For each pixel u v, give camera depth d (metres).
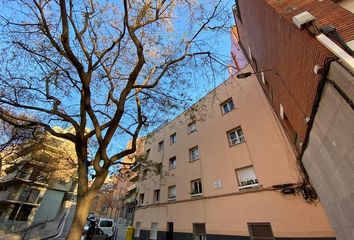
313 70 3.89
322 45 3.50
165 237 14.91
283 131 9.90
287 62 5.36
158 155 20.78
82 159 6.87
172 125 19.38
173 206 15.47
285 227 8.30
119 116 7.19
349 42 3.21
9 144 12.70
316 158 5.35
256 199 9.82
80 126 6.98
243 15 10.30
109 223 21.45
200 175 14.05
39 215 28.56
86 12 8.02
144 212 19.16
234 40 17.09
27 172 25.91
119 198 43.19
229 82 14.78
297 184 8.41
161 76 8.28
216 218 11.55
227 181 11.83
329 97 3.60
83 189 6.29
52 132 7.41
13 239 17.19
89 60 7.37
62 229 25.83
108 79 8.72
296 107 5.80
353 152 3.22
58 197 31.30
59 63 8.03
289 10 4.73
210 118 15.32
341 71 3.02
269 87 9.21
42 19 6.90
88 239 16.27
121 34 7.87
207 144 14.57
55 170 20.16
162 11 8.26
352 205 3.83
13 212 26.14
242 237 9.78
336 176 4.27
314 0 4.32
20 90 7.48
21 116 9.64
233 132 13.14
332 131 3.82
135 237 18.91
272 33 5.96
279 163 9.54
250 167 10.98
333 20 3.73
